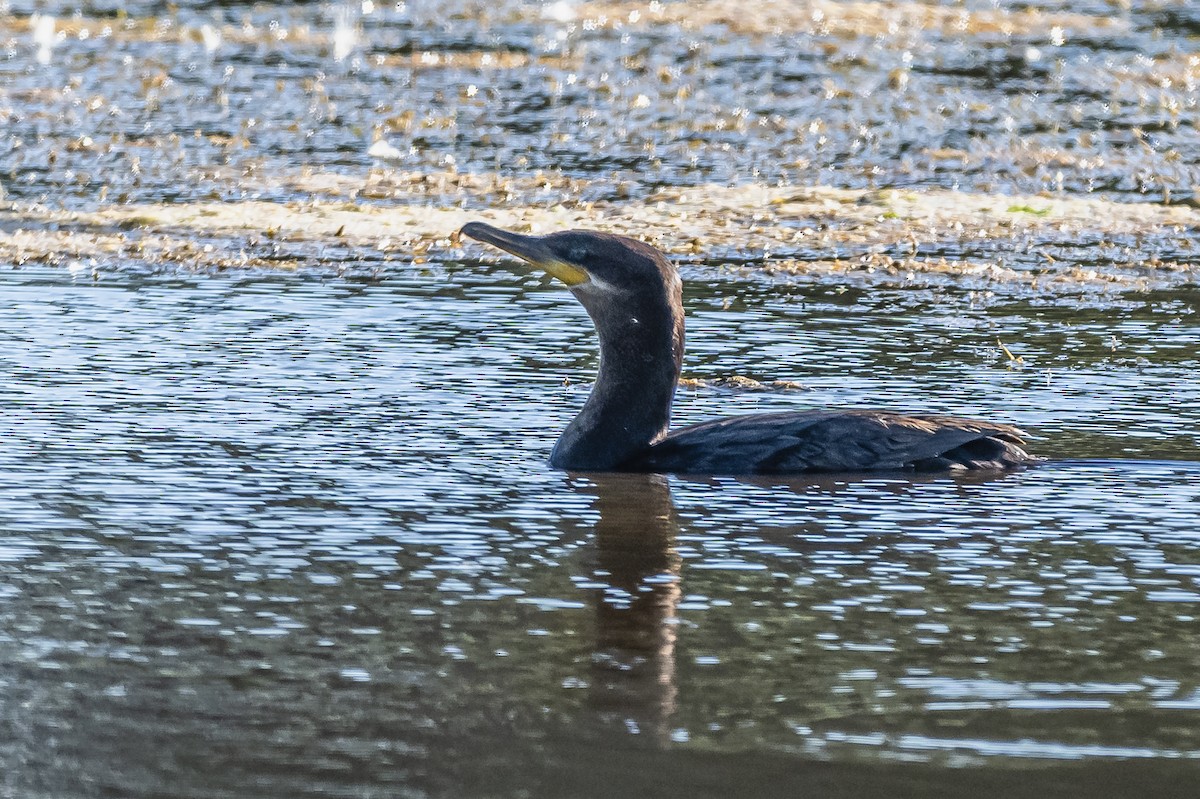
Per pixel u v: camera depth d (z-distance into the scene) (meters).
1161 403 14.80
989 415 14.38
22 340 16.56
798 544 11.00
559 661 9.05
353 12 44.69
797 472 12.70
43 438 13.15
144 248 21.67
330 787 7.63
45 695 8.55
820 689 8.72
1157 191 26.88
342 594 9.98
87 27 41.28
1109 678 8.86
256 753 7.96
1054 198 25.52
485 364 16.03
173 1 45.91
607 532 11.20
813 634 9.45
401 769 7.82
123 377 15.18
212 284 19.70
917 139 30.73
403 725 8.28
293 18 43.75
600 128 31.31
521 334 17.33
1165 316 18.78
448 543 10.93
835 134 31.11
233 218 23.33
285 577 10.26
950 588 10.19
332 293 19.28
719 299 19.44
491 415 14.23
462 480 12.38
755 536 11.16
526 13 44.94
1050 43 41.62
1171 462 12.94
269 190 25.56
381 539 10.98
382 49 39.53
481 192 25.64
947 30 43.22
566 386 15.23
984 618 9.70
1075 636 9.43
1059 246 22.77
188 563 10.46
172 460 12.64
